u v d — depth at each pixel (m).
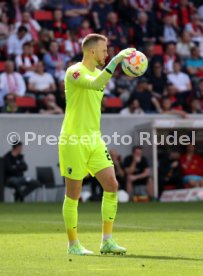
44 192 72.31
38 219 50.91
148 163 73.62
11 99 74.75
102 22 86.12
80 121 30.97
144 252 30.84
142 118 74.44
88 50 31.25
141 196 72.88
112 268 25.98
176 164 73.94
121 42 85.75
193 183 73.94
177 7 91.38
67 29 84.81
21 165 71.06
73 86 31.05
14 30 83.00
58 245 33.72
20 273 24.89
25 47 79.81
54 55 80.69
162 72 82.62
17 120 71.50
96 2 86.75
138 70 30.73
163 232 39.75
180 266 26.48
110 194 30.89
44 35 81.81
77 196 31.05
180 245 33.31
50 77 78.19
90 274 24.48
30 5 85.38
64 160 31.23
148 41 85.50
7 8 83.62
